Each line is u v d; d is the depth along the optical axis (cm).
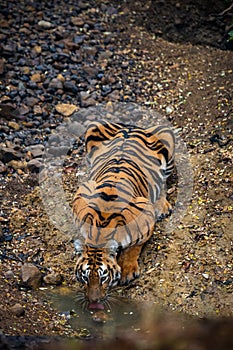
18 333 1224
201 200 1662
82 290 1470
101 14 2434
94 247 1422
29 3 2444
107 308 1409
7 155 1858
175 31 2350
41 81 2141
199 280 1476
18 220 1656
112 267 1416
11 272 1498
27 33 2316
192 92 2050
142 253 1550
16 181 1797
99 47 2288
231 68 2106
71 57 2228
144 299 1449
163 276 1492
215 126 1881
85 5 2462
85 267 1402
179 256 1532
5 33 2294
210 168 1742
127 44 2309
